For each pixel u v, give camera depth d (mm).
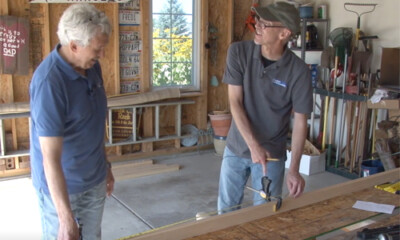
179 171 4973
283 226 1601
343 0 5117
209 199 4164
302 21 5145
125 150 5320
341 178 4762
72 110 1796
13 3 4492
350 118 4758
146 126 5395
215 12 5672
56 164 1710
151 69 5348
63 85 1730
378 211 1742
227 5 5723
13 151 4633
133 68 5211
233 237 1509
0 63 4406
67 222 1703
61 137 1738
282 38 2182
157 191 4352
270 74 2273
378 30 4797
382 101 4082
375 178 2029
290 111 2418
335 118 5137
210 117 5512
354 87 4523
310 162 4844
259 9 2172
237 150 2457
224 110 5969
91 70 1923
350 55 4758
